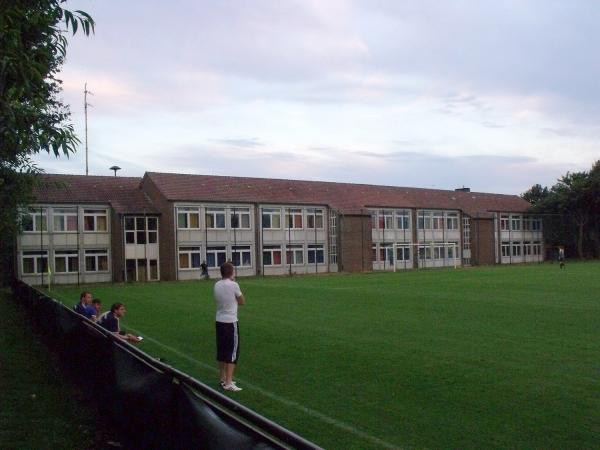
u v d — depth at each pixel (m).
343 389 8.94
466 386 8.98
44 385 9.37
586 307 19.84
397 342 13.15
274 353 12.08
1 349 12.89
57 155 6.84
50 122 7.01
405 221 63.34
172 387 4.69
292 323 16.80
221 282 9.07
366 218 58.59
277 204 54.38
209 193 51.28
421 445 6.38
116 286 39.06
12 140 6.43
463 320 16.84
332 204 57.75
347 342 13.27
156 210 48.91
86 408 7.95
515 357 11.24
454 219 68.00
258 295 27.45
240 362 11.22
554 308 19.62
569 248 75.56
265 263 53.56
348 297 25.41
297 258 55.66
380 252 60.94
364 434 6.79
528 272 44.41
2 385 9.34
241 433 3.53
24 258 44.31
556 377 9.54
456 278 38.25
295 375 10.00
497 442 6.44
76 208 46.44
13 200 15.30
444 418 7.36
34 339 14.47
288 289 31.30
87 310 12.62
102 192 49.03
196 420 4.14
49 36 6.19
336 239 57.19
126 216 47.41
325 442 6.53
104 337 7.24
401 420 7.31
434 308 20.17
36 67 5.86
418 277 40.94
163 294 30.39
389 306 21.17
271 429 3.23
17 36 5.58
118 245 47.12
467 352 11.81
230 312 8.99
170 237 48.19
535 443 6.40
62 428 7.02
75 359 9.58
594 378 9.45
